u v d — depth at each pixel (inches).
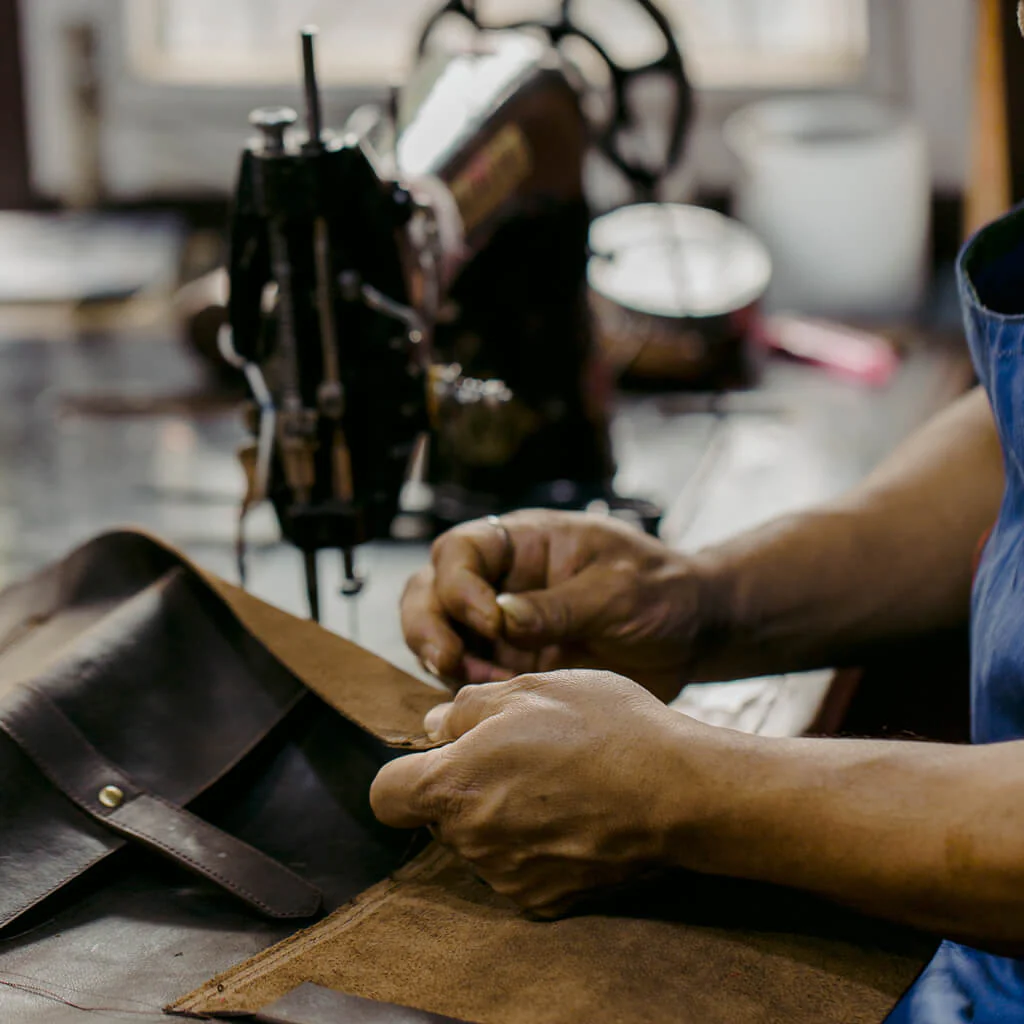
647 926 27.9
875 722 46.4
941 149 98.6
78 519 58.6
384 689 33.2
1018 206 33.2
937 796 24.2
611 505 55.1
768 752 25.5
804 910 28.4
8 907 28.9
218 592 34.9
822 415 71.1
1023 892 23.4
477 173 46.1
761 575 38.3
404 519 56.6
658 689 38.3
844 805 24.5
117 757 32.1
